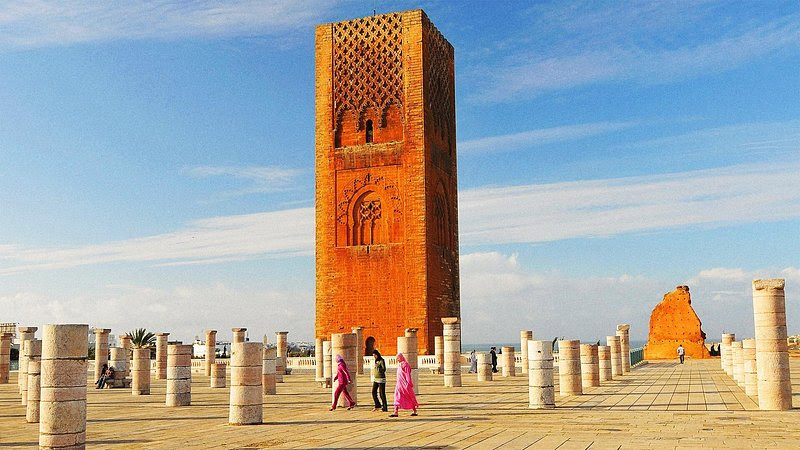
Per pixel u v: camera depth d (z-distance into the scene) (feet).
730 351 127.75
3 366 133.49
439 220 168.14
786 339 67.51
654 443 47.37
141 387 101.14
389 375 134.82
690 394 86.38
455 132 183.62
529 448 46.03
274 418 65.92
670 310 227.81
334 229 164.66
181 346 82.43
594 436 51.16
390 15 166.40
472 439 50.47
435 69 172.55
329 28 170.71
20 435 57.62
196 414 71.77
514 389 101.24
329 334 161.48
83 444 47.47
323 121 168.86
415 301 156.66
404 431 55.31
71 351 47.03
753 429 53.78
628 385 103.81
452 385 107.55
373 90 165.68
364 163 164.25
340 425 59.93
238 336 144.97
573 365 87.97
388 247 160.04
